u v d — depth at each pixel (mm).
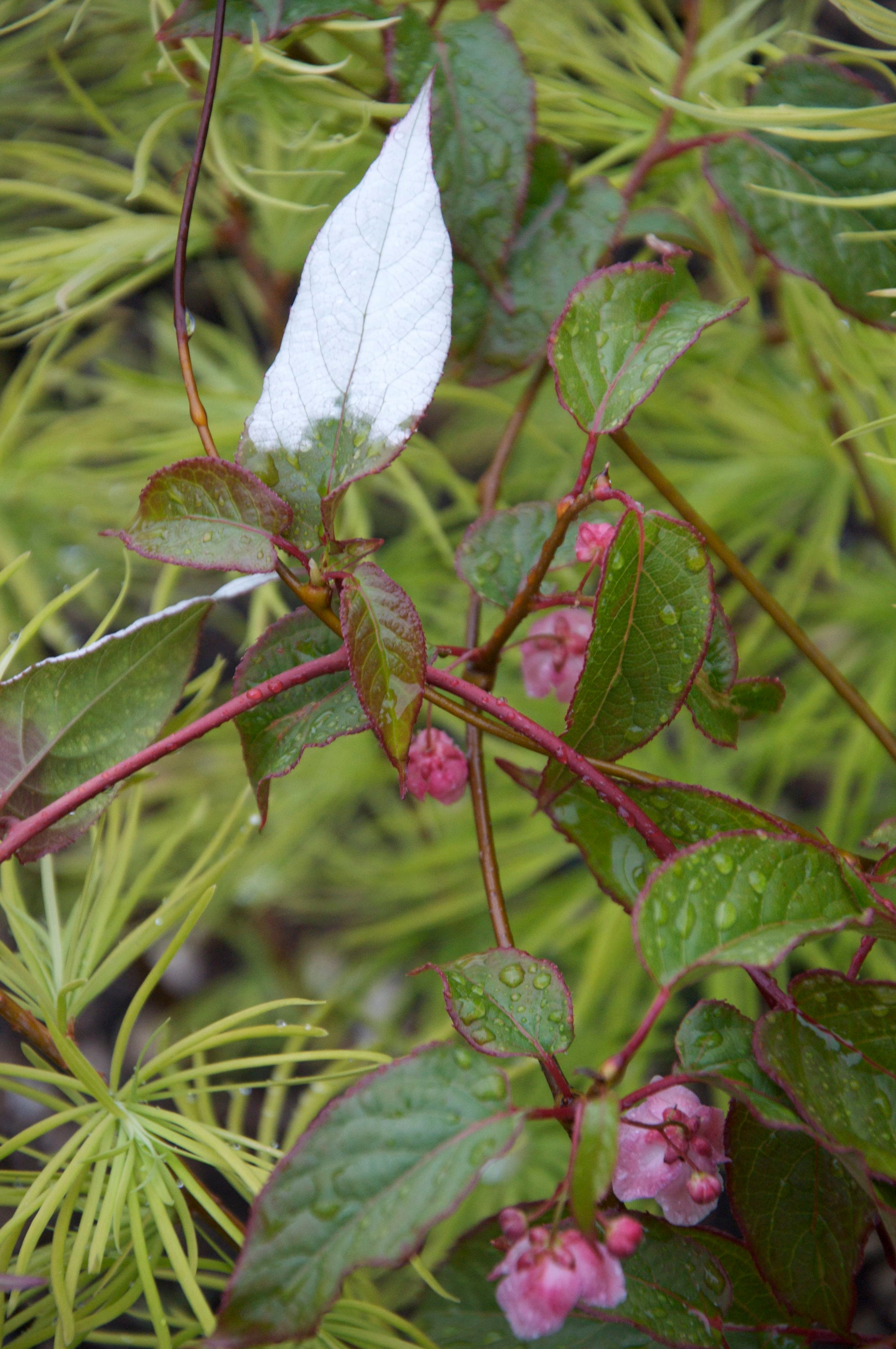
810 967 940
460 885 1108
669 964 529
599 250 631
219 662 615
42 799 575
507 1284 528
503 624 592
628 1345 568
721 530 1086
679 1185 562
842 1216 562
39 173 794
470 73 617
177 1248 573
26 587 895
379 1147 530
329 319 560
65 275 701
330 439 559
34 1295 625
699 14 662
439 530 848
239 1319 521
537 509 623
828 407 715
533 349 630
